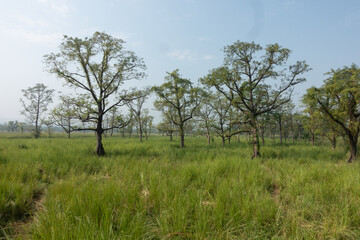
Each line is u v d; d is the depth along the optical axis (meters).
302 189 5.93
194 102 21.72
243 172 7.65
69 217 3.56
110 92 14.66
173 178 6.53
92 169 9.02
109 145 20.25
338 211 4.36
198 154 12.99
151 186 5.36
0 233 3.67
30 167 7.95
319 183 6.24
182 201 4.43
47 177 7.35
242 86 14.79
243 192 5.18
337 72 12.84
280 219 4.20
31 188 5.61
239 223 3.91
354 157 12.46
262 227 3.85
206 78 15.17
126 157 12.02
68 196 4.56
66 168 8.49
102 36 13.98
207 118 23.95
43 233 3.00
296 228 3.62
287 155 14.55
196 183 6.55
